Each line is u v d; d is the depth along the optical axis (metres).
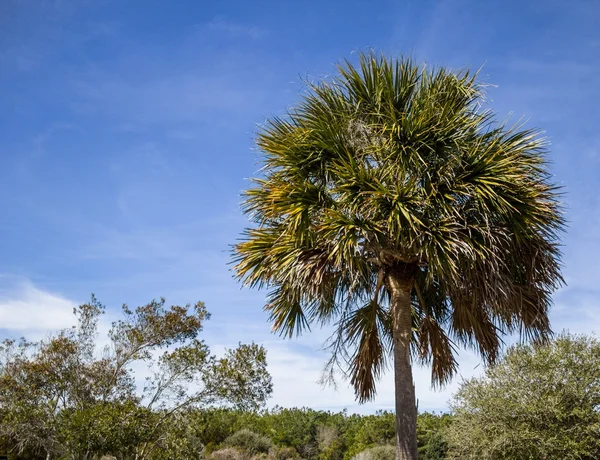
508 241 6.48
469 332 7.65
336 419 42.53
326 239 6.49
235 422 33.03
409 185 6.31
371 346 8.00
